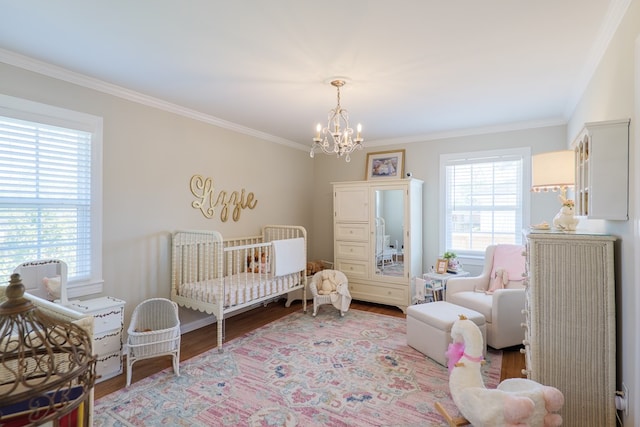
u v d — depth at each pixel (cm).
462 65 237
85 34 196
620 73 173
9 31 193
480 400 169
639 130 145
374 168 490
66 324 112
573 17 178
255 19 180
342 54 220
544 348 187
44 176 243
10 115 223
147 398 219
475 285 348
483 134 418
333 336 331
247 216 425
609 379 174
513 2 165
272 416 200
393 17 178
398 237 426
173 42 205
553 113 354
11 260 227
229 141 398
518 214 399
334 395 223
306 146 523
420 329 289
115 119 284
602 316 175
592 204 170
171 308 274
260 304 446
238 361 275
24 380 91
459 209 436
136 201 301
